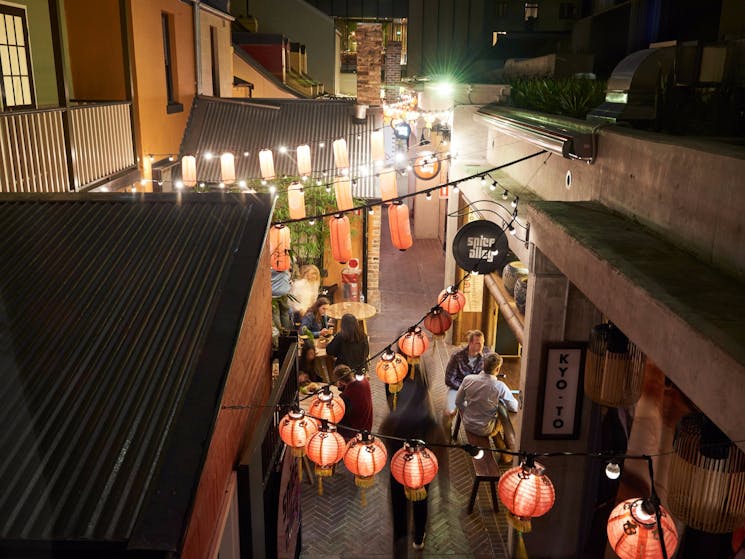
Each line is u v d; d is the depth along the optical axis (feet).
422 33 68.44
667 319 9.64
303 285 38.40
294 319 35.22
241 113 46.55
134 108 34.40
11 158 21.53
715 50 16.61
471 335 27.66
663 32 31.30
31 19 27.50
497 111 29.86
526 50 50.98
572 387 20.18
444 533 23.77
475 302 39.55
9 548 7.97
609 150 16.52
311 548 22.71
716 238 11.45
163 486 8.73
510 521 15.51
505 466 27.61
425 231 68.03
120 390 10.59
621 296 11.46
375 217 42.29
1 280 13.55
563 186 20.68
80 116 26.35
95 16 33.37
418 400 18.34
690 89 16.48
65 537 8.03
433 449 17.89
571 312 19.74
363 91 46.44
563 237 15.07
